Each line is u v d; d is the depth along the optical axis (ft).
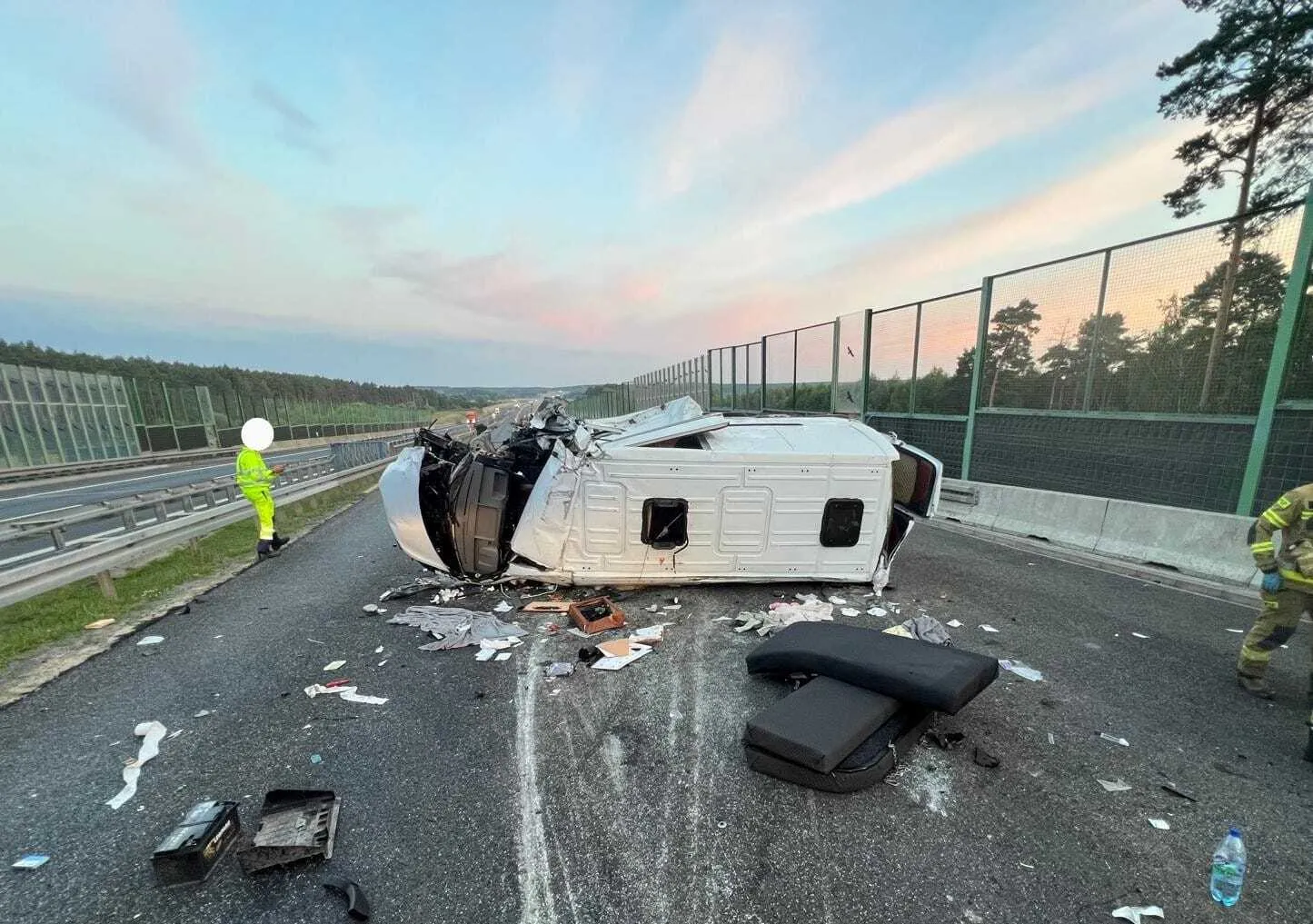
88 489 52.60
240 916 6.36
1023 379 25.57
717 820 7.78
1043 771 8.80
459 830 7.66
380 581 19.12
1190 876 6.82
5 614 16.29
